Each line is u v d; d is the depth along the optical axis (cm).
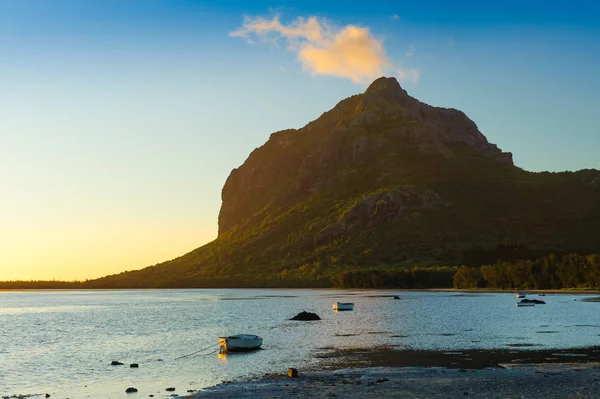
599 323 10281
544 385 4741
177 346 8575
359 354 7006
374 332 9600
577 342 7650
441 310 14562
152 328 11819
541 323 10419
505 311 13700
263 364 6481
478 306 15950
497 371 5506
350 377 5375
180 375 5984
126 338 9944
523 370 5506
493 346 7394
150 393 5084
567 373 5266
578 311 13212
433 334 9031
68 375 6231
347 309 15550
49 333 11312
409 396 4462
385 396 4484
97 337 10269
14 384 5788
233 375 5850
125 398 4897
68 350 8462
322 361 6519
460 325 10444
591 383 4788
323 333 9650
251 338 7638
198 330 11081
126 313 17238
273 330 10425
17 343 9588
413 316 12838
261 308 17925
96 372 6353
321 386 4959
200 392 4866
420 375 5397
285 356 7025
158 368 6494
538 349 7031
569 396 4331
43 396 5150
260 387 5009
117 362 6912
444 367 5881
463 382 4972
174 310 18062
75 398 5019
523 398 4300
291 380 5331
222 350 7650
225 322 12812
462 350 7106
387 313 13988
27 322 14412
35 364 7131
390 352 7100
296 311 16162
